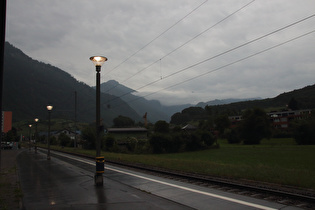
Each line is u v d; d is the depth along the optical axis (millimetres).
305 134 63531
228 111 148000
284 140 81500
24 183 11859
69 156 31688
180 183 11180
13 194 9312
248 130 80500
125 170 16188
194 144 54656
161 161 22906
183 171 16578
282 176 12414
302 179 11492
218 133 106375
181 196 8539
